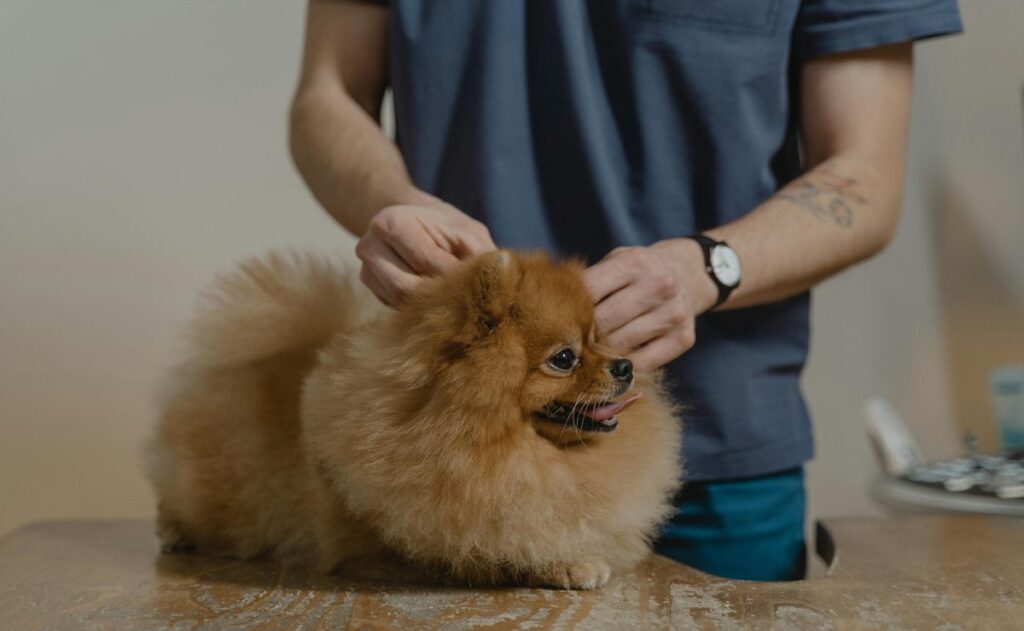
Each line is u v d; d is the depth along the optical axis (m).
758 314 1.78
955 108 3.03
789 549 1.80
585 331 1.33
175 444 1.65
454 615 1.18
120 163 2.80
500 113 1.77
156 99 2.81
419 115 1.85
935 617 1.16
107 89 2.78
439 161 1.86
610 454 1.37
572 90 1.74
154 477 1.69
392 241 1.39
